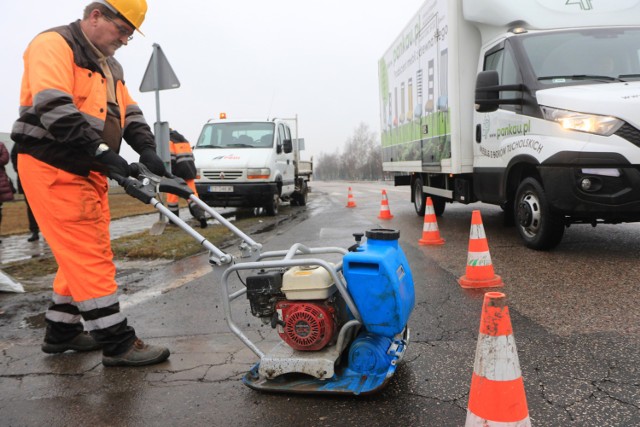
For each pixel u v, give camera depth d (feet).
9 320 13.98
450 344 10.87
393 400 8.42
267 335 11.94
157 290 16.81
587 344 10.44
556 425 7.41
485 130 23.48
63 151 9.55
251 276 8.94
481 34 24.45
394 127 39.27
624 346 10.24
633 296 13.53
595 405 7.95
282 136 45.27
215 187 38.78
